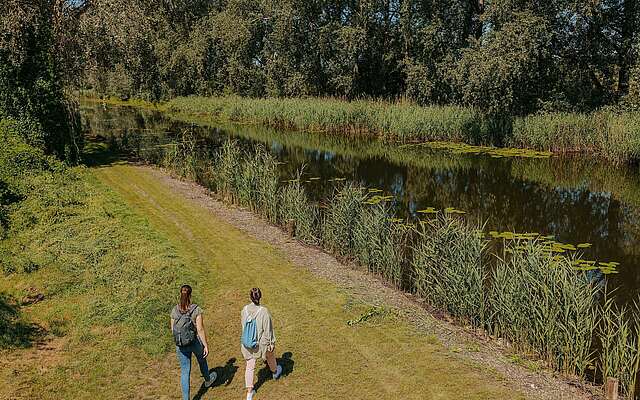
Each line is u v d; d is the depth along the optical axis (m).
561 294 8.80
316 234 15.16
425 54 42.16
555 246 13.89
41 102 22.12
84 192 18.05
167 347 9.11
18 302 10.48
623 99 29.33
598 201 18.97
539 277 9.21
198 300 10.86
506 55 28.56
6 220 14.23
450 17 42.22
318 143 33.44
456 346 9.01
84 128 40.34
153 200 18.53
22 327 9.50
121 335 9.38
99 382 8.15
